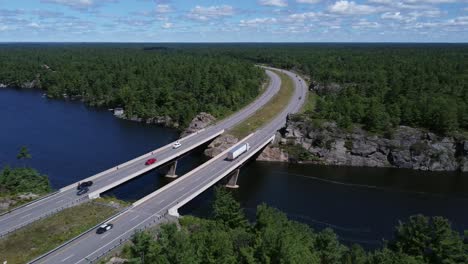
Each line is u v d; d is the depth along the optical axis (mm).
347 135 149875
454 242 67375
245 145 136625
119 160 137125
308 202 110875
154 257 54938
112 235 76750
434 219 70125
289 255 52781
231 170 120250
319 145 150250
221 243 56344
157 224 81938
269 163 148375
